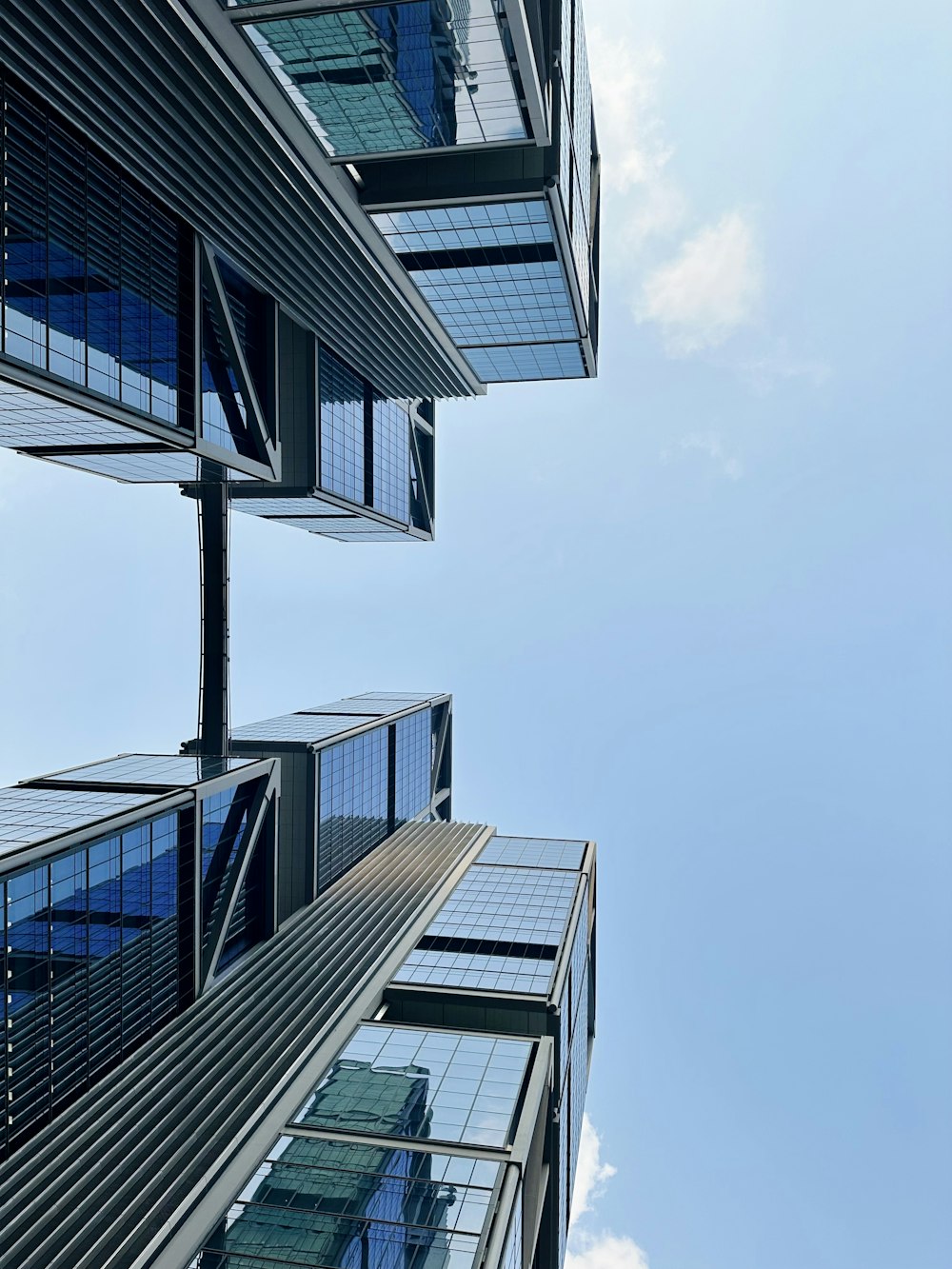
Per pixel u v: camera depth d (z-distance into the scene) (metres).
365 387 102.75
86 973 48.28
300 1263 38.16
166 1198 41.28
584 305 80.81
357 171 59.16
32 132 40.72
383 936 77.81
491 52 42.78
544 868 103.75
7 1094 41.97
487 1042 60.00
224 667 78.44
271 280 66.94
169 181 49.72
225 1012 60.78
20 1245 37.88
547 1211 64.94
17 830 47.22
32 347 40.56
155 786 60.72
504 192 57.34
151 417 51.38
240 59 42.91
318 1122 49.22
